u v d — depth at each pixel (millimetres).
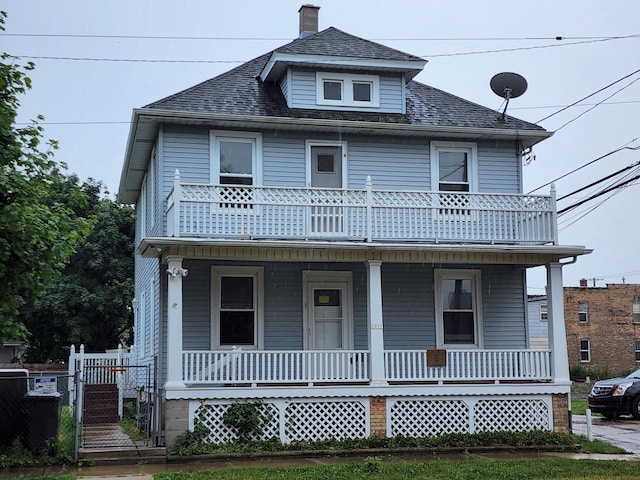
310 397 15375
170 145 17078
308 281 17766
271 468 12766
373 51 19141
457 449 15375
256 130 17672
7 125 10781
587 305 45875
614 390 21984
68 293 31906
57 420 13828
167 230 16406
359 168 18234
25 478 11602
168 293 15211
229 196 15844
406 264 18422
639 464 13305
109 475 12328
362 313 17953
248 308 17328
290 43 19141
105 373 21516
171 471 12805
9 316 10938
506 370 16766
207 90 18469
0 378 13633
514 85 19406
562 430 16484
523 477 11898
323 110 18719
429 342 18250
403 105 19328
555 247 16844
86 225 11445
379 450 15047
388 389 15750
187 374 15258
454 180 18844
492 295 18828
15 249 10281
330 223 16609
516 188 19109
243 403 14984
